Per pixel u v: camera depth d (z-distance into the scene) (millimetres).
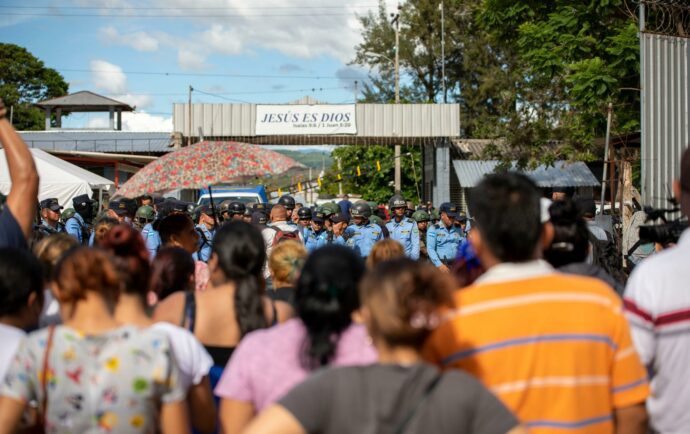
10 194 4238
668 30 9086
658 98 8906
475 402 2271
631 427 2838
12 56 70688
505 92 26391
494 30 24109
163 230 6293
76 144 44969
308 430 2225
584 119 20531
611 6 18766
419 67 48250
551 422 2676
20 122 68062
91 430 2908
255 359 3121
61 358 2943
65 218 14875
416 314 2314
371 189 42500
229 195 19016
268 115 28078
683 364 3133
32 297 3498
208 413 3562
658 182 8859
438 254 12531
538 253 2912
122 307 3498
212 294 4027
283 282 4898
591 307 2766
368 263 5699
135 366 2957
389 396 2240
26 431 3129
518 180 2939
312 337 3008
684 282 3127
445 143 29234
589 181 28141
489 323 2713
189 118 27922
